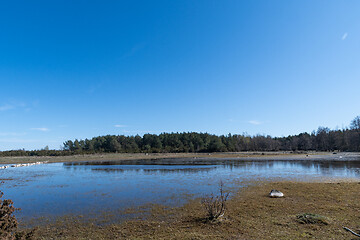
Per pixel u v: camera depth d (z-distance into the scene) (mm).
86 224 11266
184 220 11281
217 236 8711
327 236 8297
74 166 48625
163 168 41094
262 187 20141
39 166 50031
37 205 15328
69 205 15188
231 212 12188
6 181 27250
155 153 109250
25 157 81750
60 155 93812
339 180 23938
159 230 9945
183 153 108688
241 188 20047
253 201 14734
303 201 14062
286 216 11047
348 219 10172
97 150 115938
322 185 19781
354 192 16281
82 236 9641
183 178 27484
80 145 133875
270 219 10664
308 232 8750
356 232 8586
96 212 13398
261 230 9211
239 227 9680
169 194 18109
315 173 30391
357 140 91312
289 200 14516
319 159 57375
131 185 22859
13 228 7859
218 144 117938
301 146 127625
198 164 48969
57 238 9484
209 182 24016
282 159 60250
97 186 22625
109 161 63625
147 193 18688
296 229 9156
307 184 20609
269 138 129500
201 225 10250
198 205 14398
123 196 17656
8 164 56250
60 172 36812
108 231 10156
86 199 16875
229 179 25984
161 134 145375
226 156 79812
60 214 13148
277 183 21891
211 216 10992
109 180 26766
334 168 36375
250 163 49594
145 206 14523
